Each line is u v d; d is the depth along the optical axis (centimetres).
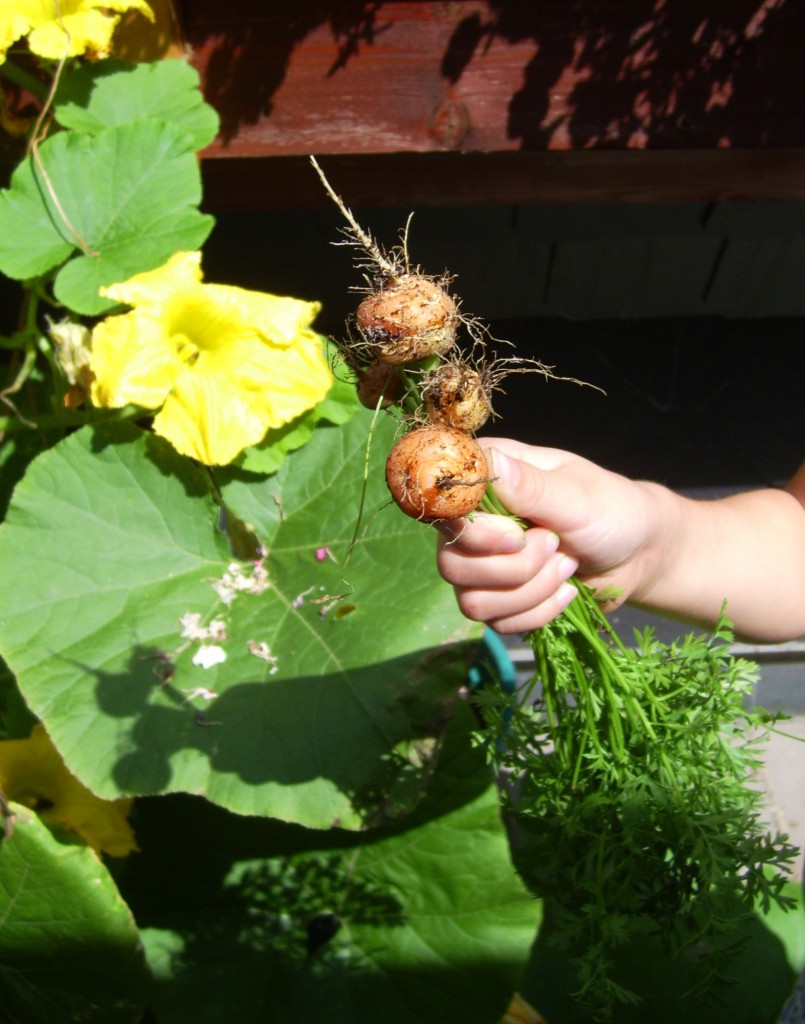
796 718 113
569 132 96
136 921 70
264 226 123
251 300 70
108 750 65
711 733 61
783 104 95
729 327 141
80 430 71
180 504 71
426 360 49
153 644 68
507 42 93
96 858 61
